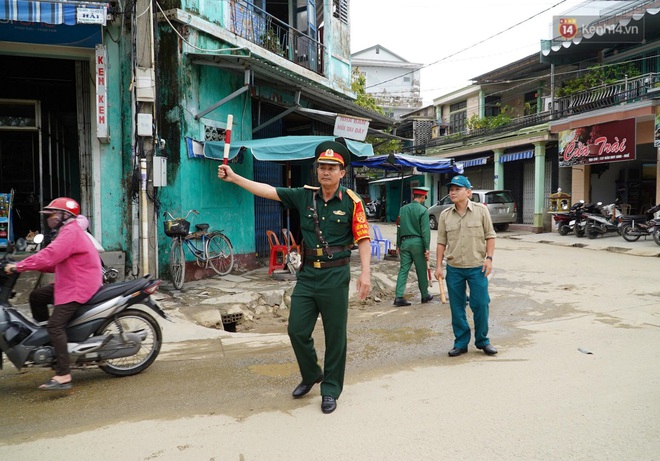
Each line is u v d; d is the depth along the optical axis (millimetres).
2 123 9328
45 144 9562
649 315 6539
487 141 21891
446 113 27875
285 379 4449
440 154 25578
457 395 3926
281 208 11453
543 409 3609
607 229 15703
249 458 2994
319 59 12680
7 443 3260
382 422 3455
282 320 6977
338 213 3707
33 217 9625
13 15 6301
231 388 4234
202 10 8586
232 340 5770
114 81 7988
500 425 3363
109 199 8094
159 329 4707
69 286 4152
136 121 7363
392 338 5820
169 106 8070
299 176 12461
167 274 8078
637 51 17547
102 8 6594
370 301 8055
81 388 4293
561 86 20375
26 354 4125
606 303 7336
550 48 18656
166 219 8070
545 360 4785
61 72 9188
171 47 8062
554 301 7625
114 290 4414
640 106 14602
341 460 2949
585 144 16641
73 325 4250
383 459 2953
